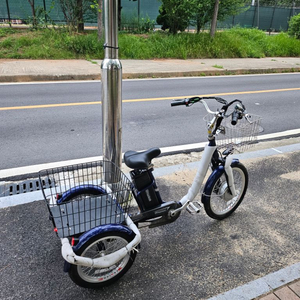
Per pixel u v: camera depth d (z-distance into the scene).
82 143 4.88
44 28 14.01
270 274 2.52
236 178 3.27
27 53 11.37
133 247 2.32
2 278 2.41
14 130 5.25
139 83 9.20
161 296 2.32
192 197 2.91
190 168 4.21
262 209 3.41
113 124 3.02
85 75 9.38
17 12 16.05
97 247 2.48
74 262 2.07
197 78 10.46
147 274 2.52
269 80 10.80
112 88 2.89
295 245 2.88
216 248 2.83
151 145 4.98
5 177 3.80
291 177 4.08
